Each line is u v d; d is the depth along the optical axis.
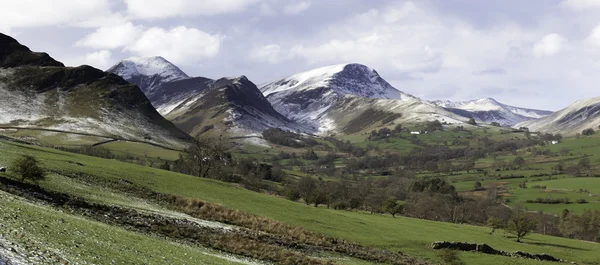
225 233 63.44
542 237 133.88
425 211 190.25
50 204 53.59
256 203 96.00
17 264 22.39
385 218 133.38
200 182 106.12
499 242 110.06
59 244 30.08
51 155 91.38
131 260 32.31
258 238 66.06
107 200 63.69
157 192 80.50
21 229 30.88
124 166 102.75
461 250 89.44
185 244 52.69
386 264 69.88
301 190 185.62
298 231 77.00
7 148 85.25
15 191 53.25
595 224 177.62
